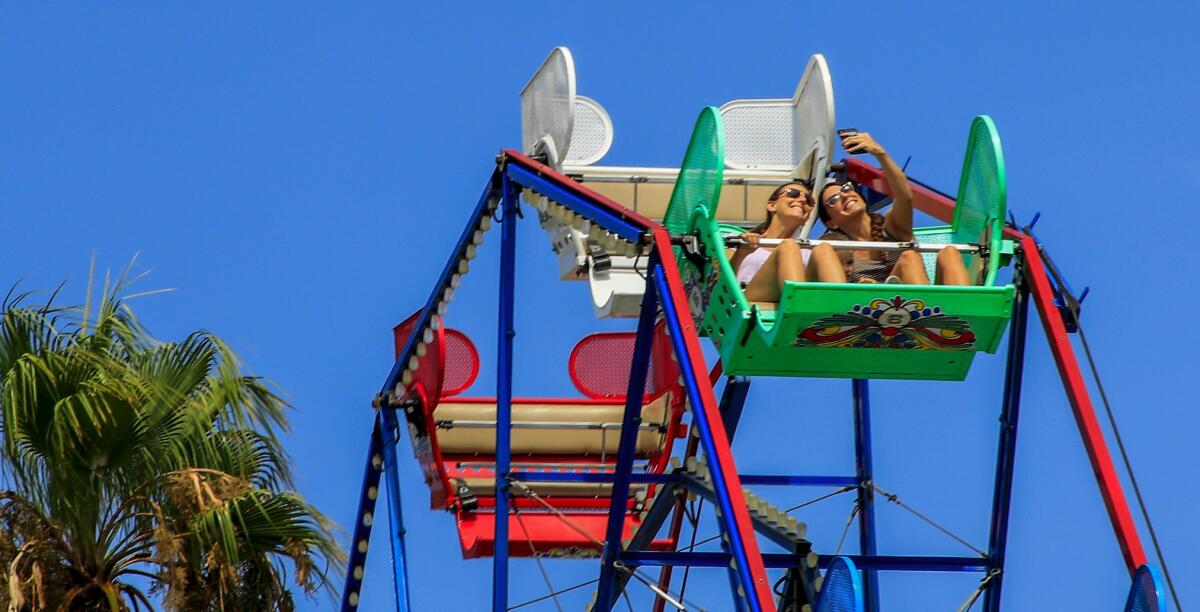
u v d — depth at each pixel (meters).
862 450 25.25
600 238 21.50
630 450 22.36
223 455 27.41
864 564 22.19
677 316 20.05
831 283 19.81
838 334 20.08
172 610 25.78
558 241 25.30
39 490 26.28
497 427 23.14
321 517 26.67
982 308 20.03
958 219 21.75
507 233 23.38
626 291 24.33
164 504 26.55
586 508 26.48
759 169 24.70
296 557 26.59
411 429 25.98
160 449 26.75
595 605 22.70
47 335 27.42
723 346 20.56
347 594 26.11
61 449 25.98
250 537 26.55
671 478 23.31
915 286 19.88
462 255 23.95
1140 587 18.88
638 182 24.55
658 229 20.62
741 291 20.20
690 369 19.77
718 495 19.22
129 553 26.52
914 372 20.62
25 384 26.19
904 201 21.34
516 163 23.25
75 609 26.11
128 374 26.77
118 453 26.47
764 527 22.45
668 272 20.34
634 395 22.02
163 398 26.80
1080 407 20.00
